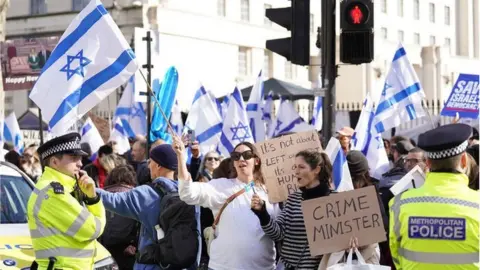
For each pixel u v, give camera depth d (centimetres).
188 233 932
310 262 882
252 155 929
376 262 865
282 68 5697
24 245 948
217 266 919
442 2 7050
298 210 889
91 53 973
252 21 5497
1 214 1053
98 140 2117
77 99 968
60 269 808
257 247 911
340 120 2825
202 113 1853
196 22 4997
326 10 1326
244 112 1720
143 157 1666
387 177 1170
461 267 669
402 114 1712
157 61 2228
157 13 4719
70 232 807
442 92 6375
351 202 846
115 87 977
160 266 938
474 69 6850
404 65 1712
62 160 825
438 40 7000
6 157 1802
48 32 5050
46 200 808
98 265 923
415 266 681
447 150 678
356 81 5919
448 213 670
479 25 7262
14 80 2772
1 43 2800
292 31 1338
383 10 6322
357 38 1313
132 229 1119
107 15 977
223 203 920
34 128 3481
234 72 5297
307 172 884
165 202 938
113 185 1141
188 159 1700
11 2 5172
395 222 693
